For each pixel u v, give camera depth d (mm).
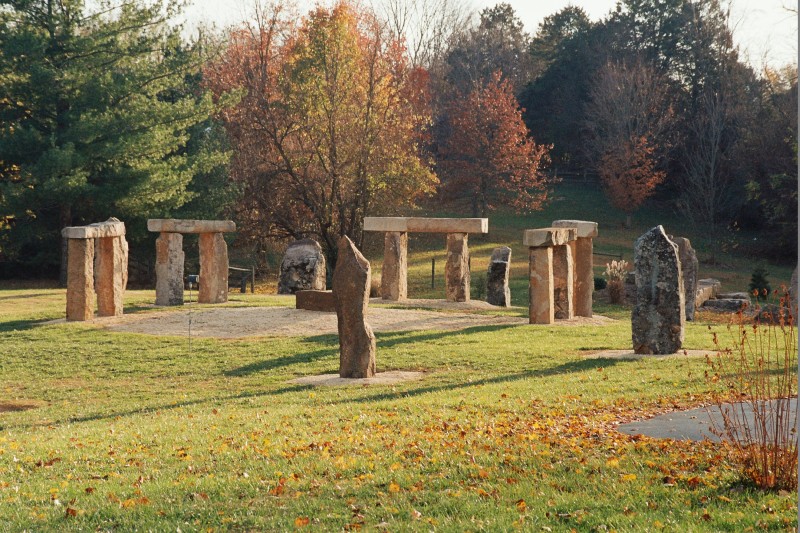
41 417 14703
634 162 64250
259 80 50344
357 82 48875
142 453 10586
